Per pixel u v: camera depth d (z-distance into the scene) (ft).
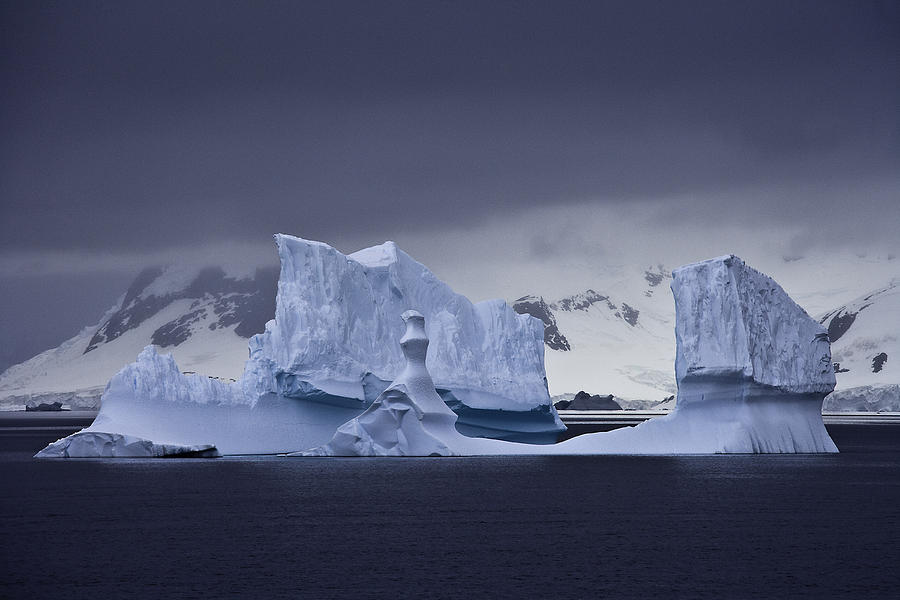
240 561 374.22
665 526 448.24
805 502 521.65
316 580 346.13
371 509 494.18
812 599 326.24
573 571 359.05
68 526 451.12
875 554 388.57
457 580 346.33
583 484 595.47
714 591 334.65
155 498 536.01
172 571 358.64
